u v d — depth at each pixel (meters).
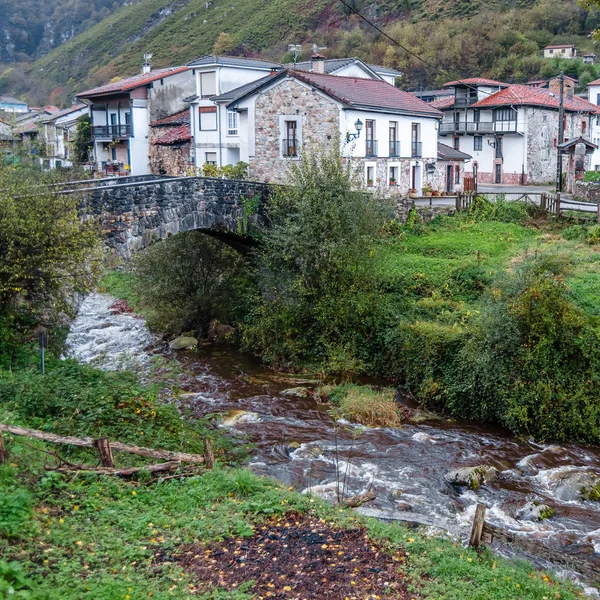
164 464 11.42
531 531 12.33
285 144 32.47
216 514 10.06
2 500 8.94
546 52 82.88
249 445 15.74
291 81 31.97
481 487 14.25
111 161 51.91
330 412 18.48
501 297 18.50
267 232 24.38
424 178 37.41
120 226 20.38
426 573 8.86
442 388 19.12
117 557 8.56
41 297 17.50
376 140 33.47
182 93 51.62
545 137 55.62
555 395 17.16
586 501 13.79
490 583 8.73
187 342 25.34
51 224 16.12
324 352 22.61
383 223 25.06
